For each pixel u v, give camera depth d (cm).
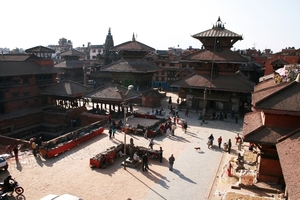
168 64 9719
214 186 2289
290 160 1430
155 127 3991
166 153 3088
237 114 5144
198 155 3034
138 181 2361
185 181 2375
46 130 4950
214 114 4847
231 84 5103
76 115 5228
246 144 3462
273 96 2081
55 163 2716
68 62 9619
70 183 2291
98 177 2417
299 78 2103
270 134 2050
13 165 2645
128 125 4059
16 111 5153
